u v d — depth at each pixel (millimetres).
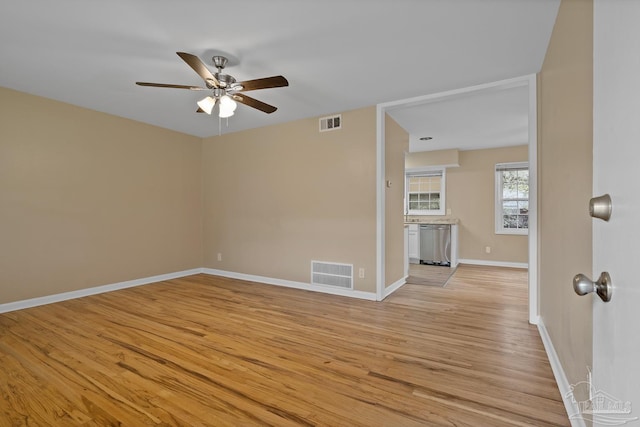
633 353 600
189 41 2449
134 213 4594
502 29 2283
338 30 2307
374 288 3900
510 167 6199
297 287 4504
